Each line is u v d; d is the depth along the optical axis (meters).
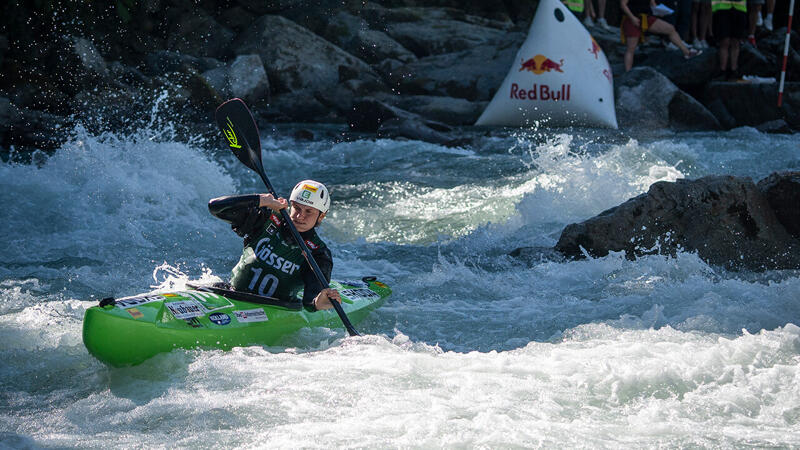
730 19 57.28
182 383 13.67
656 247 23.67
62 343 16.02
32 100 52.31
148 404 12.78
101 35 65.44
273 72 66.81
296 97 65.81
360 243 27.52
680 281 21.17
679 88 58.47
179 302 15.42
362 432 11.65
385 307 19.70
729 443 11.43
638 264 22.47
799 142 46.84
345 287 19.08
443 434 11.56
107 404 12.91
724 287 19.97
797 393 13.05
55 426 12.09
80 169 32.78
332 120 63.94
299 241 16.16
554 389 13.49
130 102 54.47
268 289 16.53
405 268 24.19
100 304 14.46
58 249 25.42
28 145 46.41
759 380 13.54
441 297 20.66
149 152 35.00
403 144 47.97
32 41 57.25
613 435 11.71
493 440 11.38
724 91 57.03
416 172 40.00
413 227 29.52
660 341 16.03
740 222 24.03
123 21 65.50
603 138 49.50
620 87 55.84
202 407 12.61
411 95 65.75
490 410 12.41
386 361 14.75
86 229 27.77
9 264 23.50
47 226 27.89
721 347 14.96
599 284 21.36
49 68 55.66
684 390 13.45
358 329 17.84
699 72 58.66
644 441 11.51
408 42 74.50
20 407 12.91
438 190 35.34
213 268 24.12
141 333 14.38
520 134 51.75
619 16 79.31
